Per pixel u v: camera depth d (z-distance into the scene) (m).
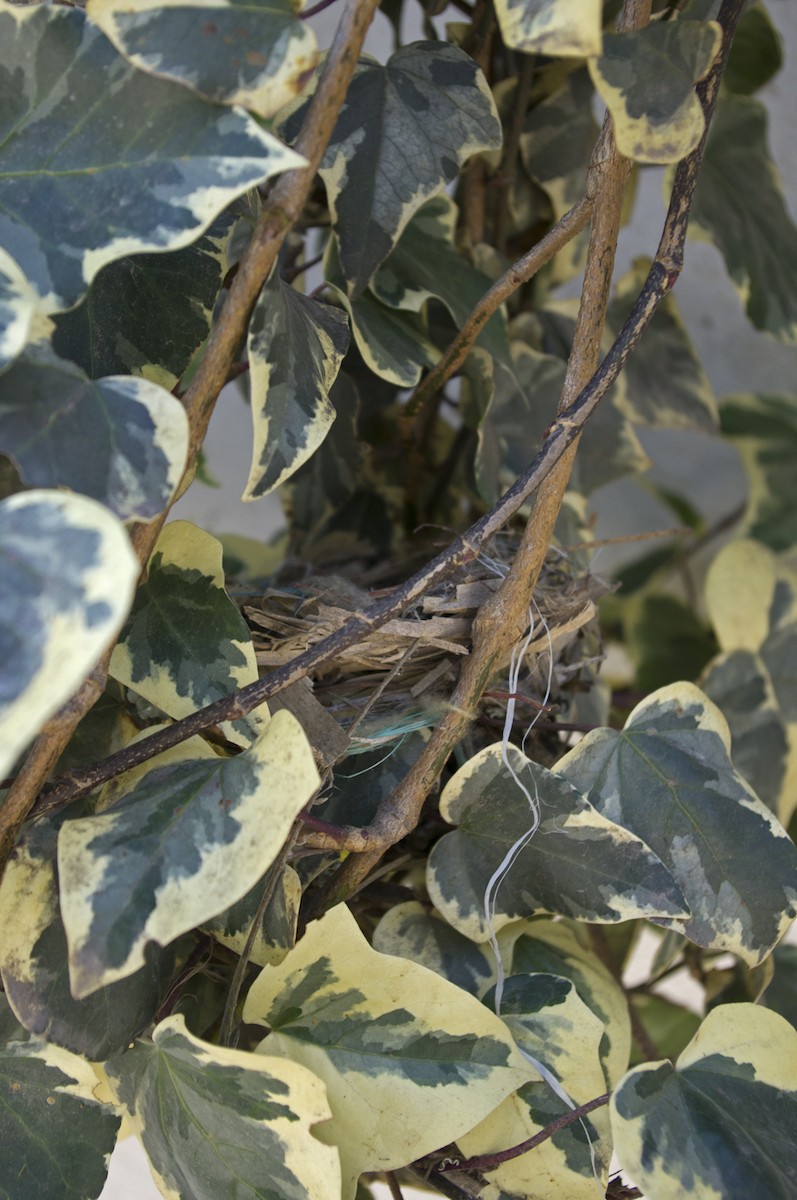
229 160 1.61
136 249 1.61
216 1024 1.72
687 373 1.86
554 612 1.73
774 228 1.82
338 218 1.71
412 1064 1.67
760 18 1.81
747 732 1.85
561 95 1.81
